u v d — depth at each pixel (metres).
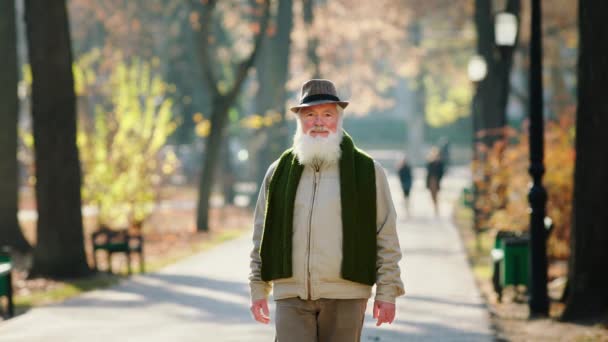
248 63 40.38
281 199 7.66
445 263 26.88
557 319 16.88
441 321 16.73
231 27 70.62
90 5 70.00
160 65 75.31
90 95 47.69
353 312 7.62
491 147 37.94
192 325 16.28
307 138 7.50
